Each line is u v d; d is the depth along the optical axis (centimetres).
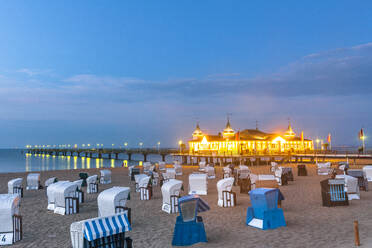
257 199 1088
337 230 1012
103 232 698
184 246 899
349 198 1580
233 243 909
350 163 4691
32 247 936
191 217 948
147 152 9325
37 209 1552
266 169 3906
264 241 916
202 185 1897
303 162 5128
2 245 959
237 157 4969
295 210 1346
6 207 984
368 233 966
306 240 912
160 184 2425
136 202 1700
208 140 6097
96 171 4181
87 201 1770
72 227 758
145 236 1016
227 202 1483
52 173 3878
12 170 6625
